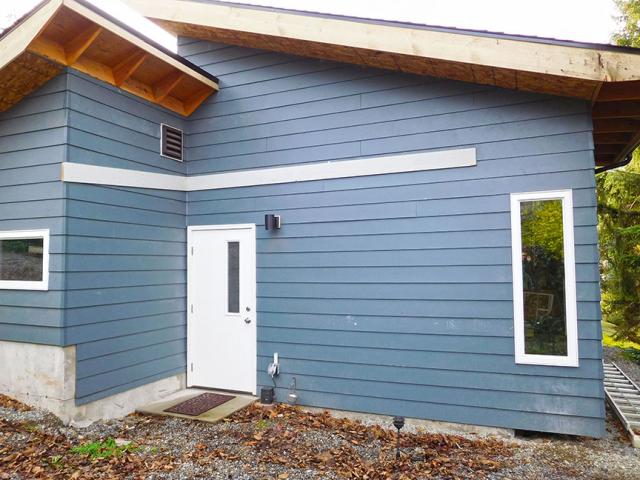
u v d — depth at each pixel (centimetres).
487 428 419
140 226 500
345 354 480
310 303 498
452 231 441
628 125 489
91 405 433
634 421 429
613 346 959
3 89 421
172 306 543
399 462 354
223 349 543
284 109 522
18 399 430
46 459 343
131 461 349
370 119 480
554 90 396
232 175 546
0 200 453
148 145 514
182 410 472
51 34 399
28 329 428
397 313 459
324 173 498
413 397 448
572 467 350
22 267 441
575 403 393
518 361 411
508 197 421
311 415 472
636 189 950
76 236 423
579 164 399
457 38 388
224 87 557
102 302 449
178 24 535
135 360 486
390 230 466
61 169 415
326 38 437
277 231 520
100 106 453
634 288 874
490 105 432
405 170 462
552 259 406
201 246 561
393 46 410
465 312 432
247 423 445
